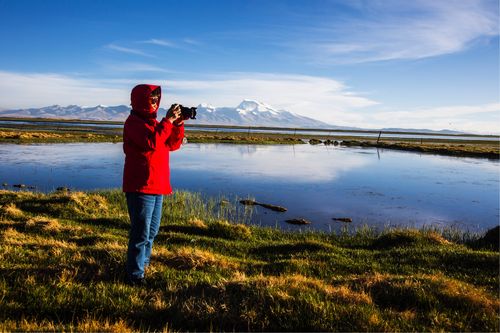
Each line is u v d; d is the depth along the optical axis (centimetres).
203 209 1836
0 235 1033
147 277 669
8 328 483
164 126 580
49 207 1567
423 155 5697
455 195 2445
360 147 7469
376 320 518
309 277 771
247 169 3422
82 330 488
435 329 509
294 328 514
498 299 618
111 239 1047
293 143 7938
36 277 650
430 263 915
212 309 542
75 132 9269
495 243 1233
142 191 606
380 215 1881
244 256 1045
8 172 2911
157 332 505
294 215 1830
